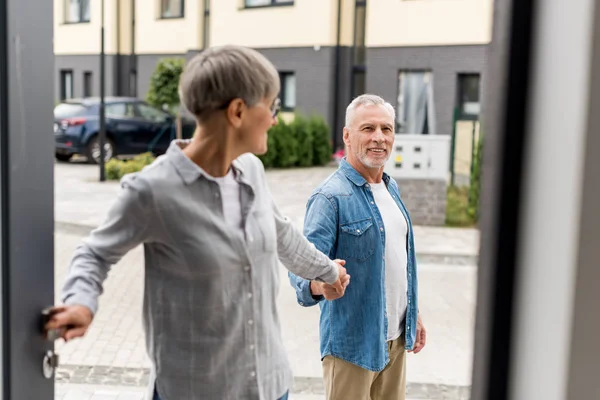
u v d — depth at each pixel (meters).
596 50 1.08
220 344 1.61
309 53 16.97
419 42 14.05
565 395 1.15
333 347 2.41
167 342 1.62
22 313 1.48
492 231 1.28
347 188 2.41
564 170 1.14
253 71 1.56
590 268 1.13
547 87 1.19
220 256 1.58
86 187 11.67
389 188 2.57
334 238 2.36
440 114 14.05
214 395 1.63
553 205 1.17
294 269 1.91
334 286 2.01
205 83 1.55
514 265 1.26
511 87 1.23
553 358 1.17
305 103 17.19
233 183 1.66
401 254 2.47
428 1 13.85
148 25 20.17
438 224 9.18
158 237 1.57
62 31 21.66
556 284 1.17
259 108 1.60
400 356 2.56
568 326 1.14
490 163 1.30
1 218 1.42
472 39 13.56
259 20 17.69
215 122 1.59
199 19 18.91
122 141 14.37
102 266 1.58
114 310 5.31
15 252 1.44
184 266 1.58
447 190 9.47
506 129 1.24
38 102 1.52
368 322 2.38
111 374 4.05
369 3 14.50
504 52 1.23
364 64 16.73
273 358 1.71
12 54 1.40
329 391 2.46
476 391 1.36
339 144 17.08
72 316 1.50
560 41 1.15
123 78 20.89
